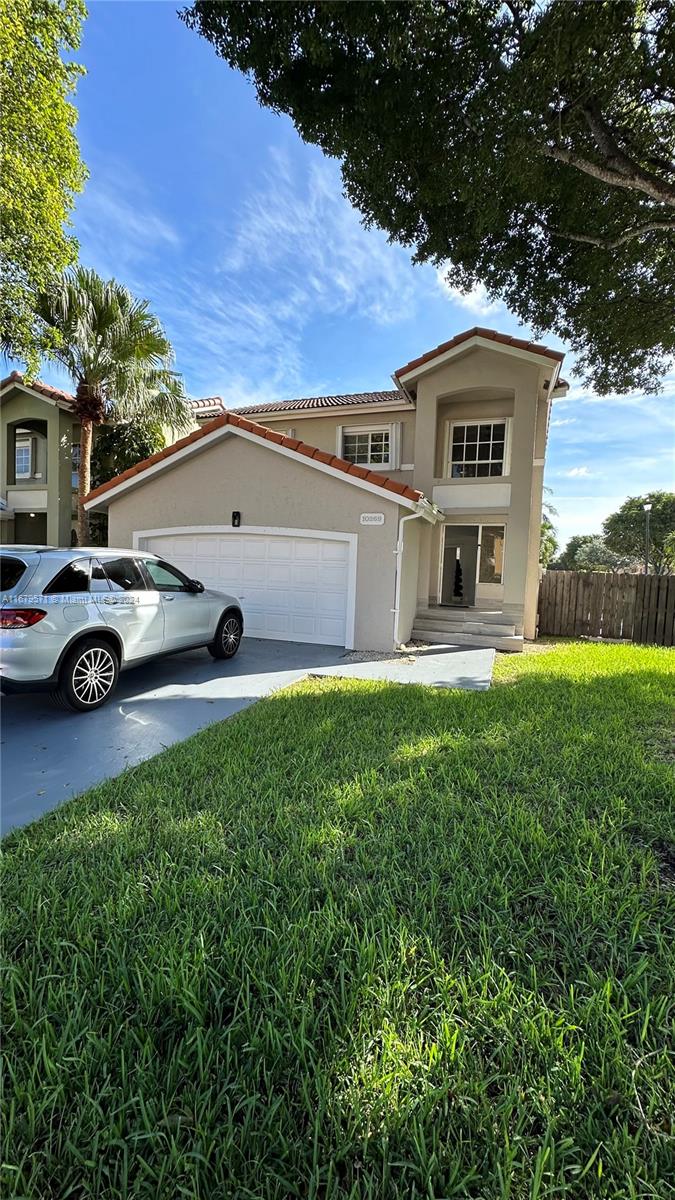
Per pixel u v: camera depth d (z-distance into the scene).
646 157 6.04
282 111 5.98
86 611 5.86
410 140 5.92
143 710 5.99
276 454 10.23
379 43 4.94
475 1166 1.44
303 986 2.03
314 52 4.96
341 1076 1.68
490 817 3.43
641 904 2.55
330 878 2.74
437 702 6.20
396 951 2.21
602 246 7.03
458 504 12.62
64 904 2.52
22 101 11.43
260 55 5.29
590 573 13.93
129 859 2.92
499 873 2.78
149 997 1.96
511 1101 1.61
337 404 15.02
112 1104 1.59
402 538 9.82
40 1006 1.95
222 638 8.65
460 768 4.17
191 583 7.89
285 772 4.14
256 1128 1.54
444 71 5.25
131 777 4.08
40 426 19.39
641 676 7.95
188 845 3.06
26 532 20.89
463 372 12.07
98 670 6.05
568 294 8.15
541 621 14.42
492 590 14.52
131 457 17.58
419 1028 1.87
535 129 5.41
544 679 7.70
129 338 14.58
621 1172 1.45
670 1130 1.56
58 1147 1.50
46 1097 1.61
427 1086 1.64
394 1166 1.45
